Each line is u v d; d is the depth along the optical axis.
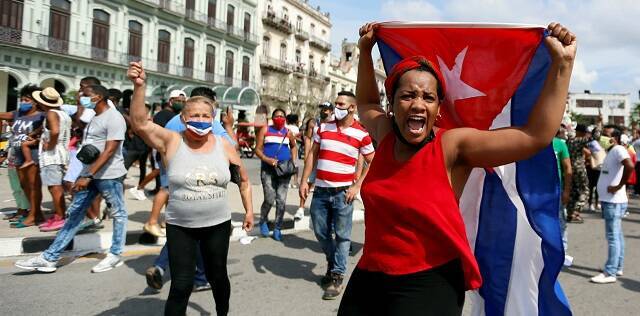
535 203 2.23
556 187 2.19
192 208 3.08
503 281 2.37
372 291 1.88
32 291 4.15
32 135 6.09
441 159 1.79
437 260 1.78
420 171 1.79
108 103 4.67
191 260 3.10
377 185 1.88
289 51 46.25
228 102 27.64
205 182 3.13
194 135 3.18
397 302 1.78
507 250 2.35
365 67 2.44
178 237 3.09
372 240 1.91
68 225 4.68
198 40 35.25
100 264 4.76
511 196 2.31
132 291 4.25
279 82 43.41
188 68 34.50
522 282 2.33
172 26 32.84
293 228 7.39
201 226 3.12
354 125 4.50
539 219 2.23
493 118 2.26
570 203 8.94
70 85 26.55
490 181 2.34
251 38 40.66
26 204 6.43
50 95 5.82
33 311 3.71
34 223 6.16
